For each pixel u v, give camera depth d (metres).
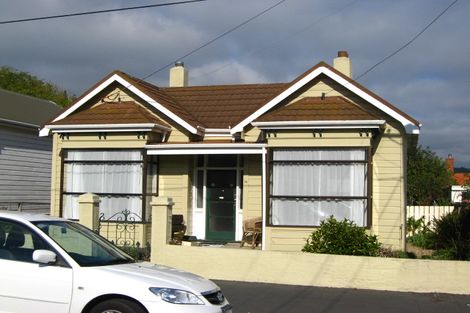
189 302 7.07
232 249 13.18
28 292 7.20
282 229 15.77
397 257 13.74
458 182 48.81
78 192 17.69
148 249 15.25
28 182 24.80
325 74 16.61
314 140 15.73
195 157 18.50
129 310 6.93
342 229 13.42
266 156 16.06
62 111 18.48
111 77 18.27
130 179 17.34
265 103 16.81
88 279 7.11
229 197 18.20
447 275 11.98
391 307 10.77
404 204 16.25
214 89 20.86
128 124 16.97
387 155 16.28
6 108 25.02
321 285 12.55
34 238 7.55
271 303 10.97
